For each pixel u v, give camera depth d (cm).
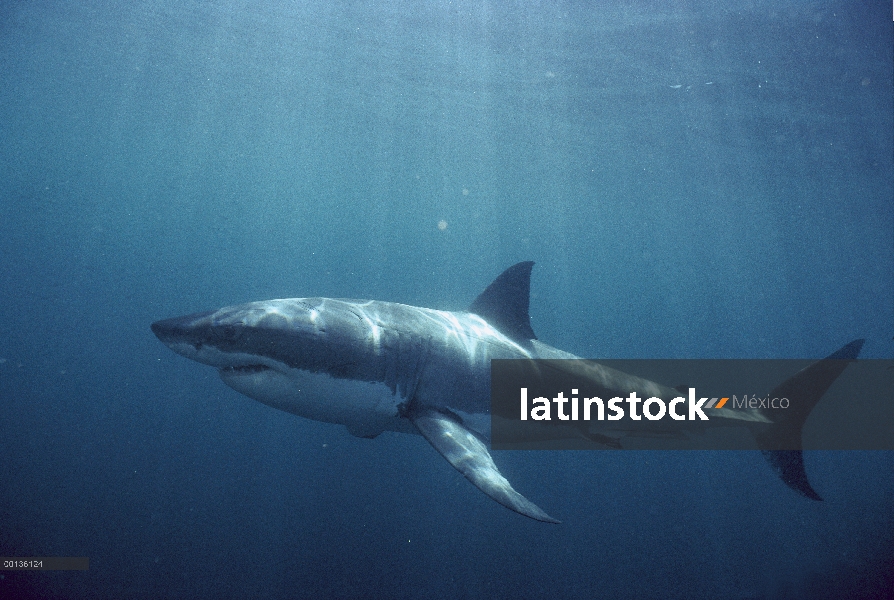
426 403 441
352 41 1764
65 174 4625
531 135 2291
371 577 1043
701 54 1556
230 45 1912
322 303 431
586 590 1058
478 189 3416
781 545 1329
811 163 2366
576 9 1409
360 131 2620
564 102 1950
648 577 1134
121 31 1911
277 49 1897
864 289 6881
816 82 1684
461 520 1390
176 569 1012
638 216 3719
